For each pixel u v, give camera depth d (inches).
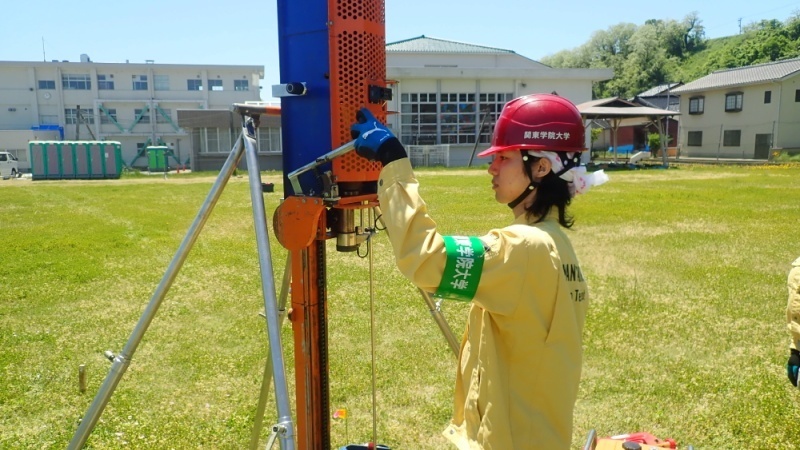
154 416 192.4
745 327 274.1
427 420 188.5
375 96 95.5
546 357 76.9
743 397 201.3
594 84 3430.1
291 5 95.6
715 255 437.4
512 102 83.7
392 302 317.4
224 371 230.2
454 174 1445.6
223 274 394.3
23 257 460.8
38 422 189.5
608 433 179.6
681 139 2156.7
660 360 235.0
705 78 2116.1
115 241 532.1
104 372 229.5
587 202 781.3
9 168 1768.0
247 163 96.6
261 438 177.5
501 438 76.5
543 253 74.7
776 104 1804.9
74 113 2304.4
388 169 79.1
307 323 101.7
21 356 244.8
